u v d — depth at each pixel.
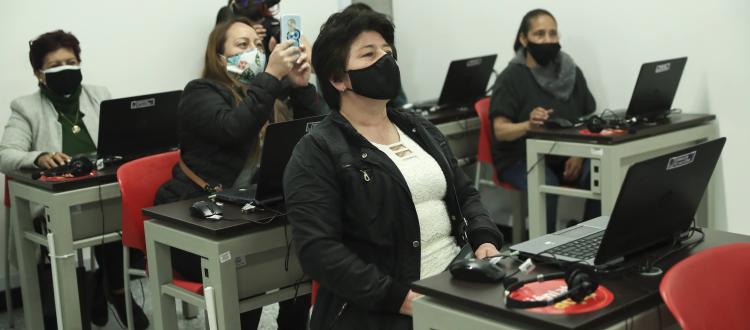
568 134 3.20
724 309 1.40
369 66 1.87
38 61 3.38
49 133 3.41
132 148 3.13
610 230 1.51
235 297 2.18
